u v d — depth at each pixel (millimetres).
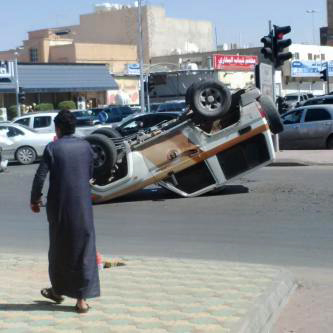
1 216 12625
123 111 36781
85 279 5609
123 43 88188
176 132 13164
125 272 7453
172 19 90688
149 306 5992
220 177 13219
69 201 5523
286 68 67562
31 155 23453
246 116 12922
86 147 5711
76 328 5398
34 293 6664
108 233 10484
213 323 5410
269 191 13867
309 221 10570
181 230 10461
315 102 27328
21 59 76625
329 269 7719
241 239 9555
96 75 60781
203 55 73625
